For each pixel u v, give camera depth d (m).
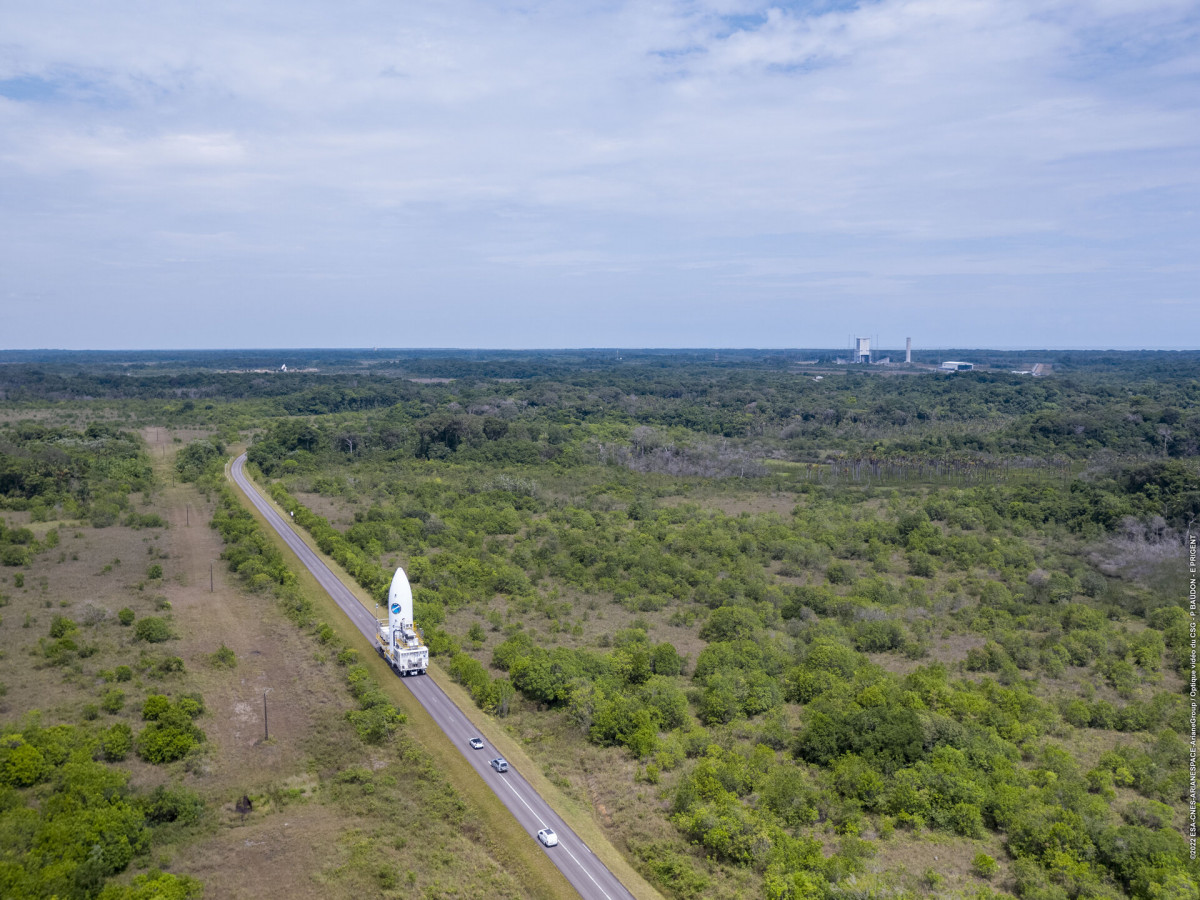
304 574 136.38
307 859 65.00
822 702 87.81
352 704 91.00
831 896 59.22
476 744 81.88
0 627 108.06
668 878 63.09
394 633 101.19
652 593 132.12
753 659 99.88
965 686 95.44
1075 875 62.38
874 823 71.12
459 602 125.12
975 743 79.56
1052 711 90.88
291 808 72.31
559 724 87.31
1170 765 79.50
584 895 61.50
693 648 109.94
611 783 76.25
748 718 89.44
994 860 65.69
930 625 119.00
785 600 126.62
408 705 90.44
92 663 97.81
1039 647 111.94
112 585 128.25
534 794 74.31
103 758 76.75
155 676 95.44
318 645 107.19
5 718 83.12
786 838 65.94
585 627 117.25
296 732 85.00
